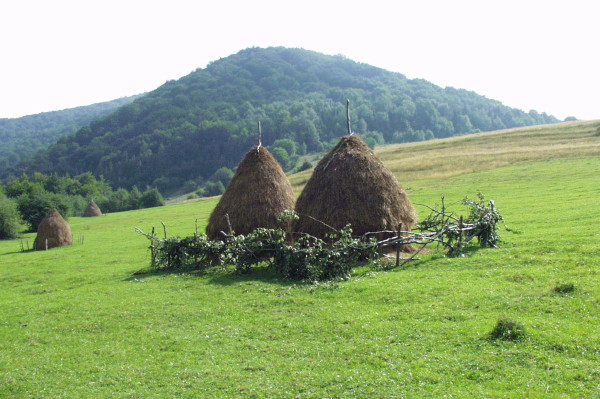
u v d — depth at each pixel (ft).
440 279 48.01
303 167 361.92
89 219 246.88
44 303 59.00
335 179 62.34
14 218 193.98
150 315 48.16
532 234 65.05
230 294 52.70
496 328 33.17
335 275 53.52
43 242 136.87
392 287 46.98
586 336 31.07
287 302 47.32
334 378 30.35
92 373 35.50
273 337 38.65
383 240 56.29
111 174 508.94
